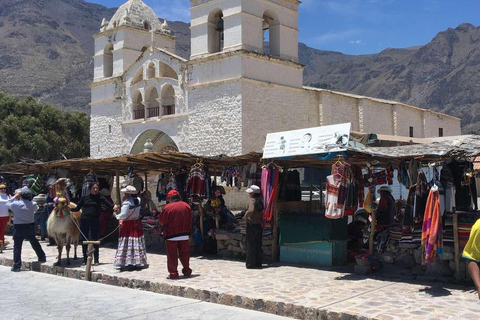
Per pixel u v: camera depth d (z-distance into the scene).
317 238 11.99
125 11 36.97
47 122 47.88
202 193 14.02
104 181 20.23
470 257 5.61
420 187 9.80
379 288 9.33
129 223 12.17
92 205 13.07
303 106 32.59
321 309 7.82
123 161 16.06
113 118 36.97
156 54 33.66
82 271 11.97
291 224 12.57
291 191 13.81
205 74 30.45
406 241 10.44
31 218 13.12
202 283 10.13
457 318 7.18
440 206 9.62
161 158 14.94
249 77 28.88
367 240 12.96
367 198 11.14
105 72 38.31
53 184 17.92
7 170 21.27
